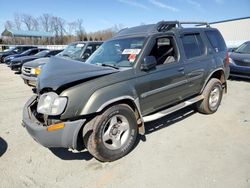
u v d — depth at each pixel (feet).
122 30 15.90
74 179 9.69
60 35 189.98
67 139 9.60
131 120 11.27
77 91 9.56
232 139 12.71
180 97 14.32
